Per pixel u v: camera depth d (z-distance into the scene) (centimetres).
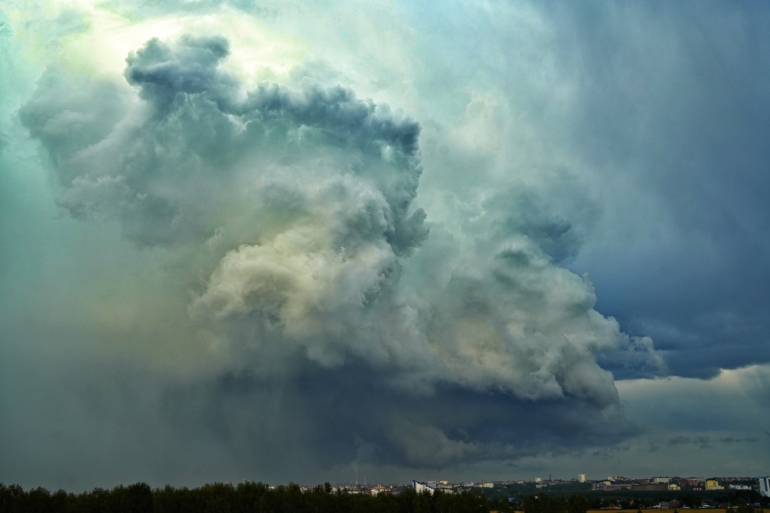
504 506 16700
